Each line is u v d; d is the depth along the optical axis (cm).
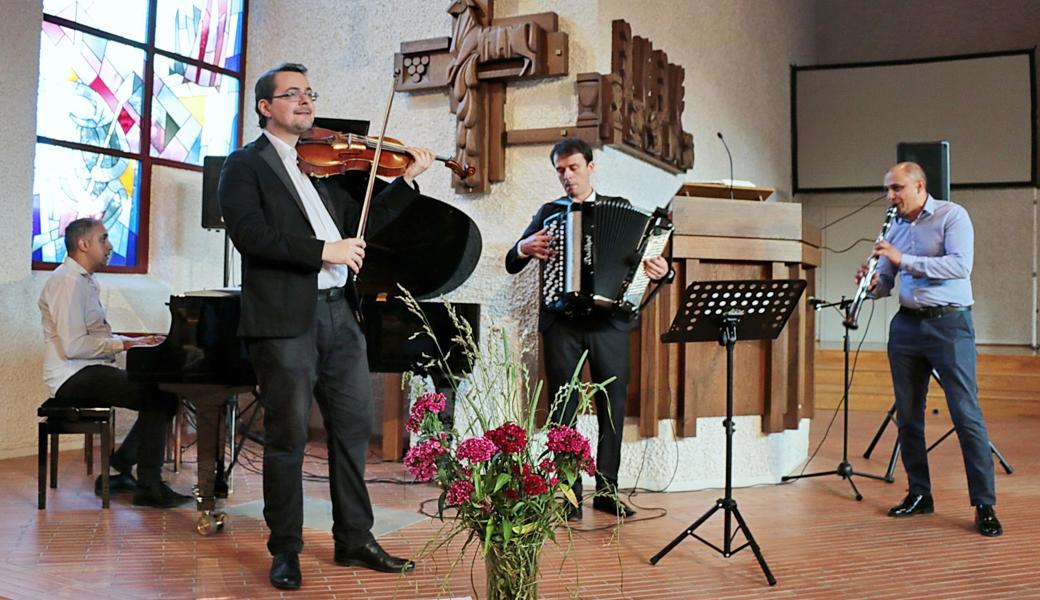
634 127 525
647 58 557
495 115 504
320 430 622
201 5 644
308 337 303
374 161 317
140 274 610
